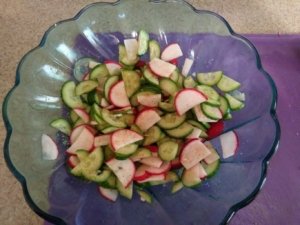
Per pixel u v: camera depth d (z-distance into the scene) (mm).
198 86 280
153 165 247
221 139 265
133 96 277
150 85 276
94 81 283
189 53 306
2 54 366
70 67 295
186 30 308
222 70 295
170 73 276
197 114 262
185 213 236
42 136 259
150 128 260
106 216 235
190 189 245
